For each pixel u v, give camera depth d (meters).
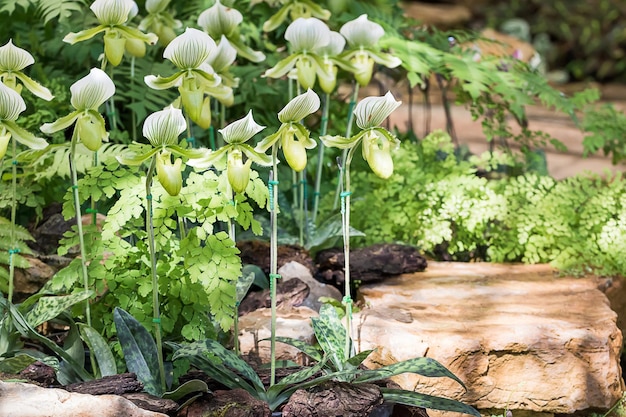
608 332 4.12
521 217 5.00
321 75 4.40
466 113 10.07
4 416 3.03
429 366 3.54
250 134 3.29
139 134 5.30
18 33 5.37
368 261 4.69
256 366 3.87
